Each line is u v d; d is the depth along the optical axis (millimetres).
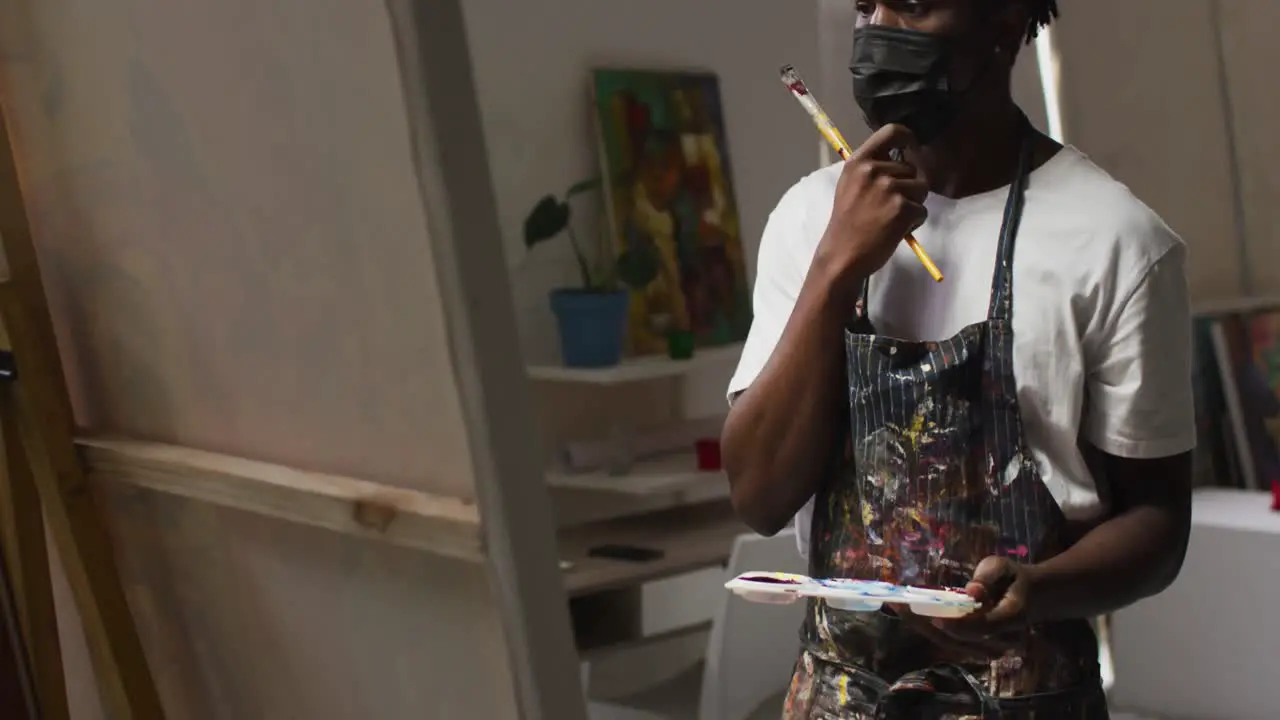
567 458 1841
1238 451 2301
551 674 934
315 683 1282
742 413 1037
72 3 1393
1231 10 2490
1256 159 2480
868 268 974
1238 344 2344
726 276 2070
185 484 1352
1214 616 2041
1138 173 2518
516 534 921
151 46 1266
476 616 1003
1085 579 906
